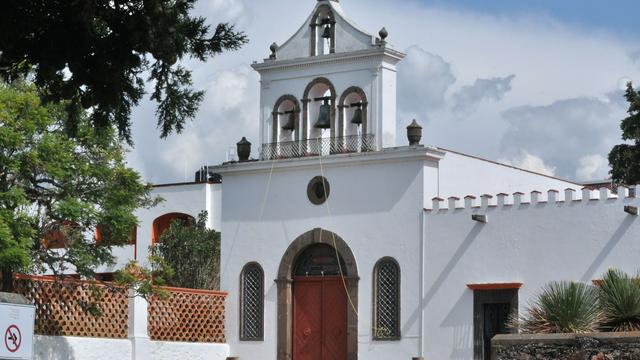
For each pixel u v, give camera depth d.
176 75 19.86
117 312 36.62
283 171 39.31
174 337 38.22
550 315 25.30
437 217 36.12
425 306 36.06
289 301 38.81
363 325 37.16
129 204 34.88
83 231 34.69
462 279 35.41
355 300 37.38
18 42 18.53
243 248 39.88
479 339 34.88
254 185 39.91
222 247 40.31
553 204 34.09
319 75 38.91
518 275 34.44
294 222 38.91
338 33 38.62
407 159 36.84
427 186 36.62
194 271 45.59
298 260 39.06
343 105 38.34
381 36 37.69
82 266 34.25
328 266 38.47
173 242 45.88
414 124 36.84
